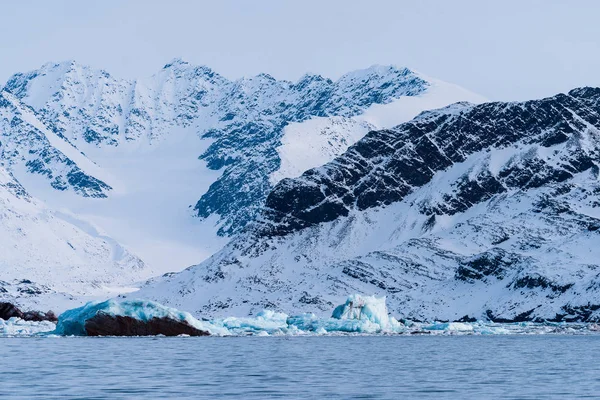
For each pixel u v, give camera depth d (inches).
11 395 3875.5
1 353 6141.7
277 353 6466.5
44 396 3850.9
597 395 3986.2
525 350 7140.8
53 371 4849.9
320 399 3831.2
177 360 5659.5
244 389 4133.9
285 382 4441.4
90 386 4200.3
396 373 4950.8
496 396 3949.3
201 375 4731.8
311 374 4842.5
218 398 3833.7
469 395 3981.3
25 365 5191.9
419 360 5940.0
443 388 4234.7
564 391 4126.5
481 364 5615.2
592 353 6756.9
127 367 5113.2
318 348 7170.3
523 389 4197.8
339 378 4648.1
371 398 3868.1
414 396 3944.4
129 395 3905.0
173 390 4074.8
